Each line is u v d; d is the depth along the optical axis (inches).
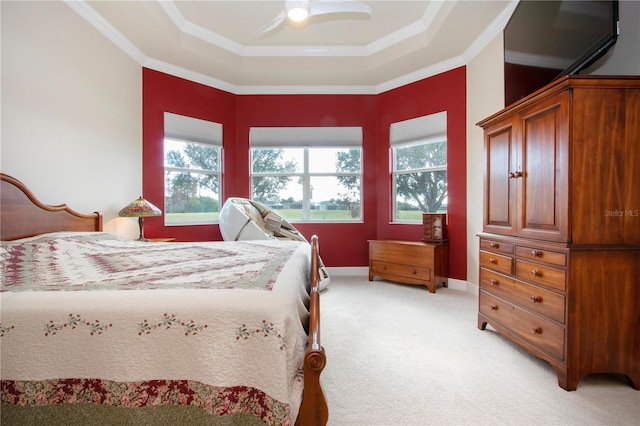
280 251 79.3
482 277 95.9
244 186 180.5
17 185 77.7
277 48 156.3
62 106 100.0
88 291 40.3
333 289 147.0
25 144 88.2
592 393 62.7
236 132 180.1
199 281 45.1
